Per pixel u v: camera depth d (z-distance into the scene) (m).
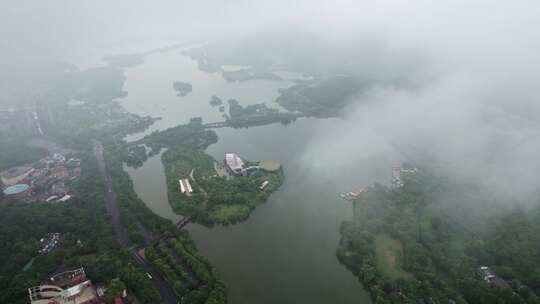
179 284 181.25
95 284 187.50
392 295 180.00
